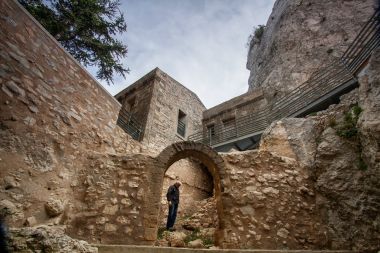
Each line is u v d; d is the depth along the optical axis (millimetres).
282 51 14836
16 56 4152
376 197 4293
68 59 5398
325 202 5023
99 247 2986
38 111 4352
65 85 5172
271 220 4711
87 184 4836
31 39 4531
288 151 6227
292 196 5113
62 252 2221
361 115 4832
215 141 12953
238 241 4395
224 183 4992
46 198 4094
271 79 13938
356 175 4766
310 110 8656
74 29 8734
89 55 9234
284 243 4480
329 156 5324
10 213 3402
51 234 2379
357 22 12992
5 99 3793
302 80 12102
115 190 4820
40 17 7902
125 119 10008
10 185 3566
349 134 5246
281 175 5379
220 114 14516
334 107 6281
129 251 3049
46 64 4773
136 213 4574
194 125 13898
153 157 5301
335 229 4637
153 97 11250
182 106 13312
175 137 11625
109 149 6293
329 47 12672
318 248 4512
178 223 6926
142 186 4883
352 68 7801
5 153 3607
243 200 4883
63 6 8250
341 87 7434
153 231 4391
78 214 4492
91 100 5945
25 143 3969
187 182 9805
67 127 4969
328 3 15039
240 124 12648
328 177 5113
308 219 4863
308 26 14555
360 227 4340
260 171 5367
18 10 4328
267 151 5734
